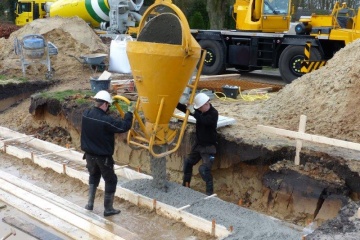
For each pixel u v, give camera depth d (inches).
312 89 336.5
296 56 498.6
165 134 248.5
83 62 533.0
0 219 247.0
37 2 974.4
